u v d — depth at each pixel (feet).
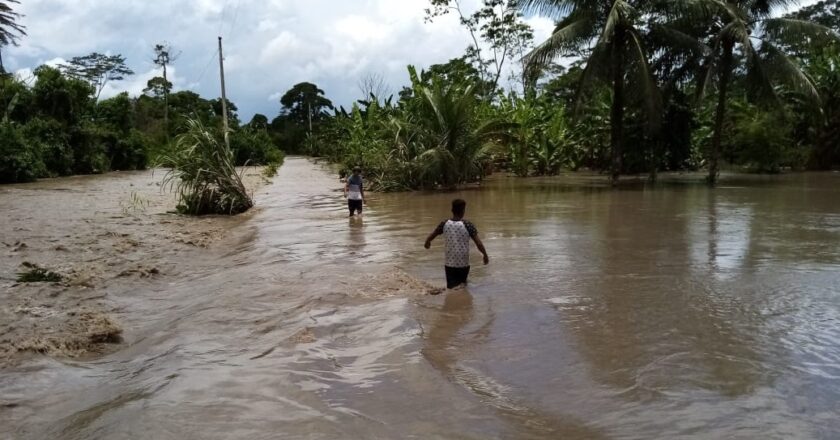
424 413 12.38
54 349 17.65
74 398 14.03
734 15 69.56
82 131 136.05
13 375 15.48
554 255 29.94
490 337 17.29
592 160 118.11
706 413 11.97
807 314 18.83
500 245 33.30
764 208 49.37
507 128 80.12
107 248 36.27
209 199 55.36
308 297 22.44
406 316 19.43
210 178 55.26
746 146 98.02
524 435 11.32
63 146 129.08
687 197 59.93
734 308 19.66
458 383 13.98
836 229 37.29
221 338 18.13
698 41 73.92
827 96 99.55
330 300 21.68
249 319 20.13
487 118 93.40
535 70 76.84
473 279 25.02
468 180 81.97
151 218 52.60
